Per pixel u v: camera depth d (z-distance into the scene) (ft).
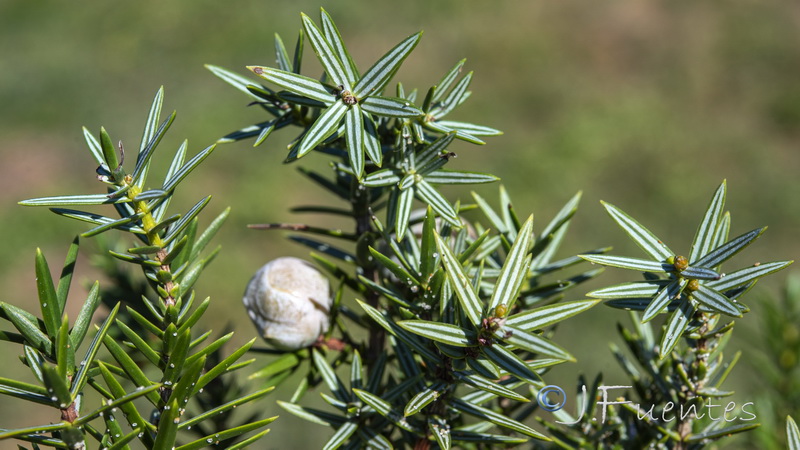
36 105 9.04
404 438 1.51
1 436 1.40
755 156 8.21
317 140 1.44
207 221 7.23
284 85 1.45
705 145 8.39
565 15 10.84
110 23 10.50
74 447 1.42
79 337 1.44
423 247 1.48
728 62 9.75
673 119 8.84
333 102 1.45
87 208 2.63
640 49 10.16
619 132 8.62
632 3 10.91
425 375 1.49
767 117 8.82
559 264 1.54
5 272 6.80
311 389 1.57
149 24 10.46
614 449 1.52
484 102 9.29
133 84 9.48
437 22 10.73
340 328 1.57
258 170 7.88
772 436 1.60
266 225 1.56
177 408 1.42
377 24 10.75
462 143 8.45
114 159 1.44
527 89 9.51
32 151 8.34
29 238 7.12
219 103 9.00
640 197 7.82
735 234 7.20
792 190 7.70
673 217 7.60
